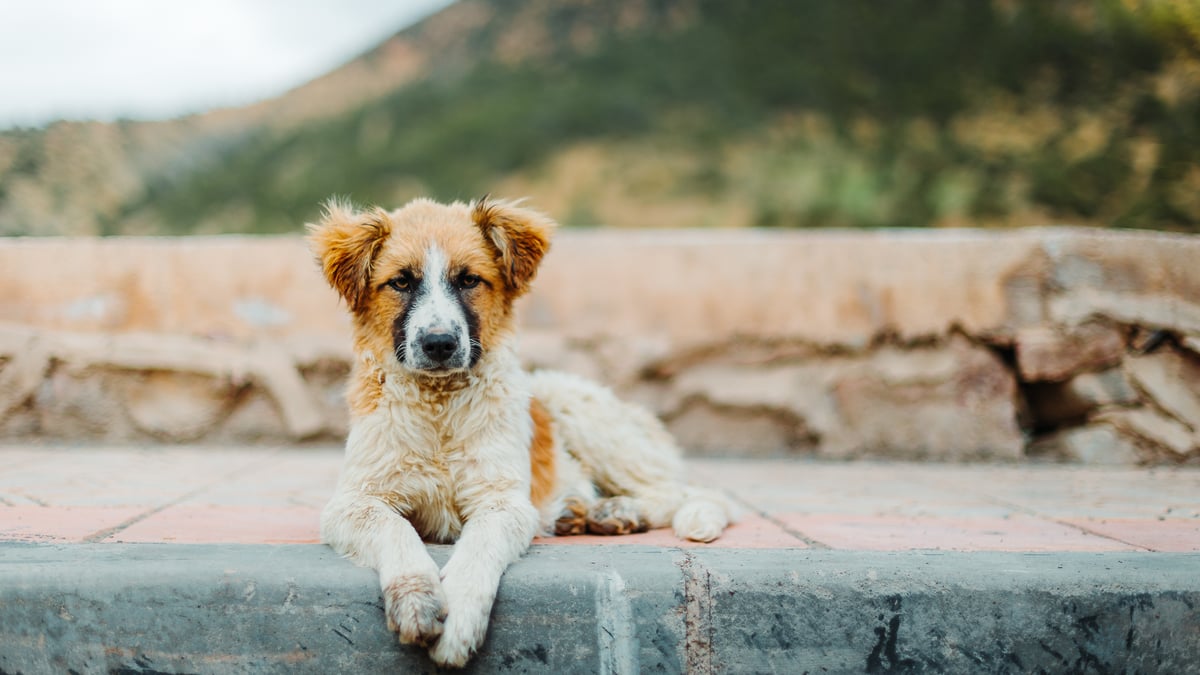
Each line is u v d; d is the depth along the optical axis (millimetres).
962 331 1693
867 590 948
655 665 938
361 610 923
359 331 1102
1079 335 1643
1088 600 947
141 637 923
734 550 1009
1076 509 1241
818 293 1742
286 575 930
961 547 1040
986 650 946
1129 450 1628
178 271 1780
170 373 1740
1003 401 1680
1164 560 982
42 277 1758
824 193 6031
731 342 1759
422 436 1050
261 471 1462
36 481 1338
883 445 1694
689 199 6496
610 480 1223
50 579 924
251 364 1748
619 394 1755
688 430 1743
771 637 944
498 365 1088
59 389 1721
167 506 1190
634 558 979
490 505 1023
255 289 1786
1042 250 1665
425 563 928
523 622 932
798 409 1716
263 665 923
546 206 6680
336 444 1753
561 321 1798
